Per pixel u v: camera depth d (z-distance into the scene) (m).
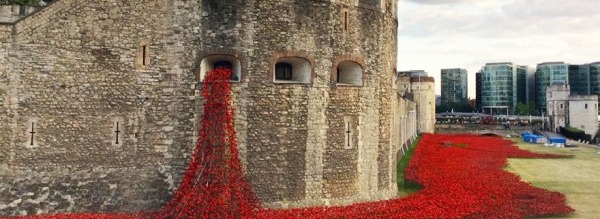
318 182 21.84
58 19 19.50
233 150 20.09
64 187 19.48
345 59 22.67
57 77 19.47
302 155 21.50
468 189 27.22
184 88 20.33
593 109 99.12
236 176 19.88
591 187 31.80
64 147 19.50
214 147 19.83
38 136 19.30
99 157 19.78
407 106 56.47
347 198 22.61
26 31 19.23
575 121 100.19
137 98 20.09
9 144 19.08
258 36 20.92
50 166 19.38
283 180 21.14
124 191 19.94
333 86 22.30
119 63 19.98
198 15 20.48
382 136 24.41
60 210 19.44
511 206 23.89
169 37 20.34
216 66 21.52
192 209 18.77
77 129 19.62
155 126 20.19
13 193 19.05
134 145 20.05
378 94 24.05
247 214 18.98
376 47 23.92
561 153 56.00
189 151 20.28
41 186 19.28
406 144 52.66
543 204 24.67
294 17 21.47
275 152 21.06
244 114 20.70
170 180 20.22
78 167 19.61
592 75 176.62
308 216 19.53
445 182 29.25
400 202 22.97
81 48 19.69
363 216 20.09
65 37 19.55
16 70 19.16
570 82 178.88
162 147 20.22
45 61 19.38
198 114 20.34
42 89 19.34
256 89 20.84
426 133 88.31
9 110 19.09
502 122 105.50
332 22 22.34
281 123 21.17
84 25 19.72
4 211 18.94
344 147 22.58
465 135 87.44
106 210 19.77
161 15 20.33
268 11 21.08
